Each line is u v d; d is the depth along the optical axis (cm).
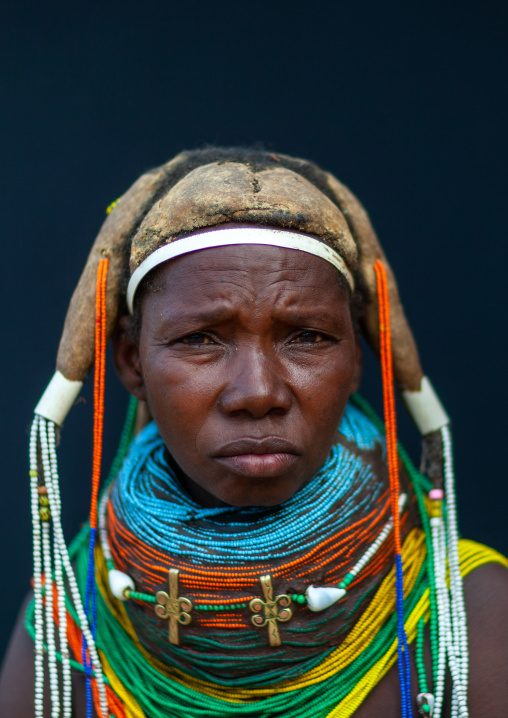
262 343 216
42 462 246
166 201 229
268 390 208
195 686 237
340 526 229
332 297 224
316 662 230
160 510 237
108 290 244
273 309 213
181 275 219
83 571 269
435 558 244
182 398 218
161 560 229
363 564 229
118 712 238
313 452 221
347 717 227
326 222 226
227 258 215
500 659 232
